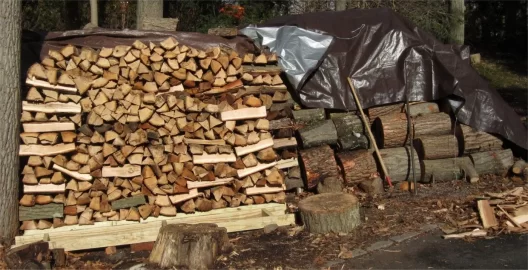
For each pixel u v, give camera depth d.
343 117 7.38
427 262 4.92
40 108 5.28
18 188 5.32
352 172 7.04
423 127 7.41
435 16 11.52
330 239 5.44
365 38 7.63
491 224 5.68
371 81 7.52
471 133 7.48
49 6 12.47
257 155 6.00
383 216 6.09
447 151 7.34
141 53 5.66
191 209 5.80
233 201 5.98
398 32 7.70
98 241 5.27
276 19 8.35
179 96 5.74
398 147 7.46
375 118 7.55
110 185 5.57
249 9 12.81
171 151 5.68
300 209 5.68
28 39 6.32
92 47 6.45
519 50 18.00
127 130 5.54
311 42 7.43
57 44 6.39
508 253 5.06
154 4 9.91
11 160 5.17
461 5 11.56
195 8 13.09
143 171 5.64
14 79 5.12
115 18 13.48
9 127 5.12
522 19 18.12
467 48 8.10
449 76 7.54
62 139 5.34
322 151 6.98
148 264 4.96
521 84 13.65
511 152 7.64
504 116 7.62
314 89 7.34
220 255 5.06
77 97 5.40
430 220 5.94
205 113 5.75
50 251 4.90
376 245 5.30
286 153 6.72
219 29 6.90
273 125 6.48
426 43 7.83
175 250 4.86
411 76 7.64
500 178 7.51
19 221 5.35
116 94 5.51
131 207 5.63
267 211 5.96
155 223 5.64
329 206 5.64
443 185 7.30
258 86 6.25
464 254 5.07
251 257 5.09
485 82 7.80
